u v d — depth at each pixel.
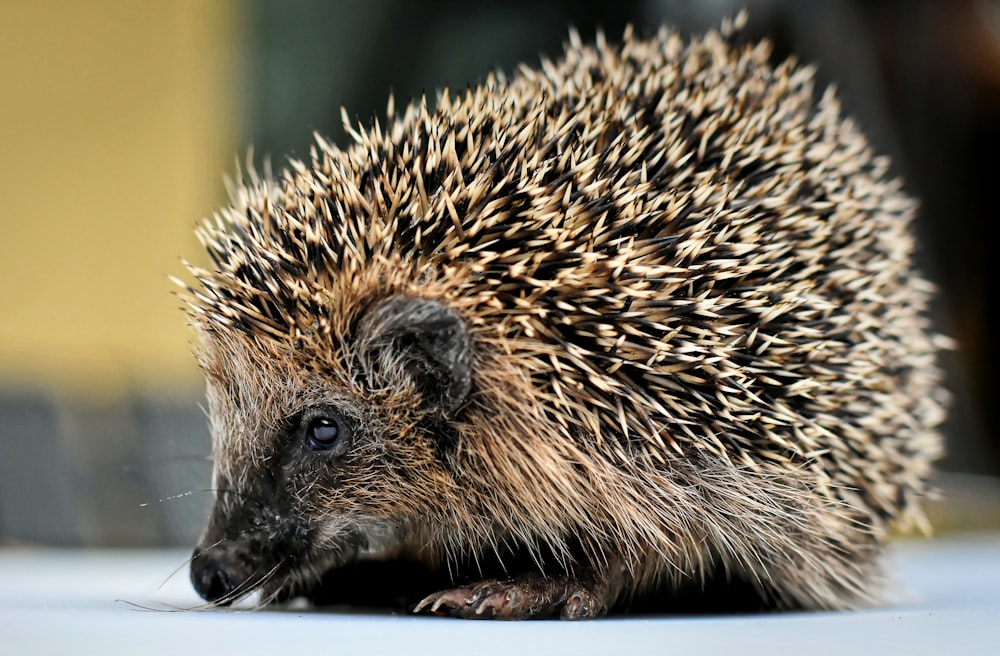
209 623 0.94
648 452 0.99
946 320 1.91
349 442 0.99
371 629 0.94
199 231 1.02
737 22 1.09
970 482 1.95
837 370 1.00
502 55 1.67
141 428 1.61
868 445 1.01
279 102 1.73
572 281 0.98
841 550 1.02
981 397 2.06
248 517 1.00
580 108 1.00
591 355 0.98
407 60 1.70
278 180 1.04
